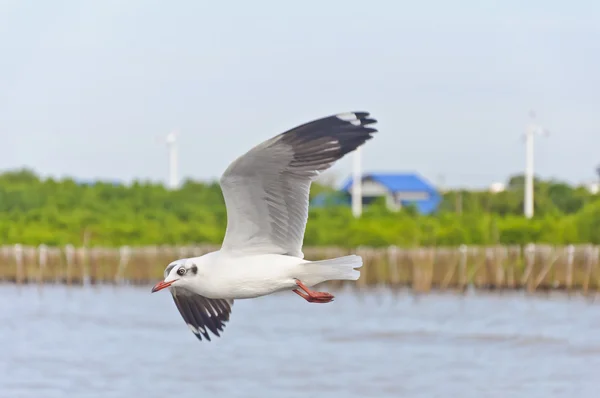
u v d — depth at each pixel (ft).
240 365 106.73
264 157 43.14
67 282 189.57
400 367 104.99
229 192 44.50
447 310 151.23
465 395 91.76
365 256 171.12
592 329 129.08
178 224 205.26
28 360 109.91
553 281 161.79
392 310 154.10
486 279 168.14
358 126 42.50
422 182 324.60
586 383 96.58
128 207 227.40
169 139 254.06
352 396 91.61
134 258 187.93
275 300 180.04
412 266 169.99
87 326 137.08
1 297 175.94
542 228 176.14
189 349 116.57
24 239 199.11
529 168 218.18
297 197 43.96
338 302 167.94
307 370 103.65
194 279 45.65
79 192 238.27
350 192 317.42
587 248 159.74
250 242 45.37
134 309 157.79
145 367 105.60
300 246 45.16
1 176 274.77
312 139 42.65
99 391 94.12
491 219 185.26
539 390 93.86
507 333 126.93
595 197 236.02
